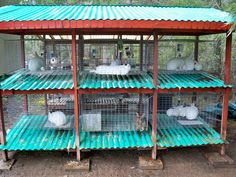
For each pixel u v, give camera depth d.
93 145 4.58
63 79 4.78
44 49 5.60
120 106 5.45
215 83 4.63
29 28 3.81
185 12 5.01
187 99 6.08
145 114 5.28
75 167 4.52
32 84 4.45
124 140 4.75
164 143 4.69
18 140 4.77
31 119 5.80
